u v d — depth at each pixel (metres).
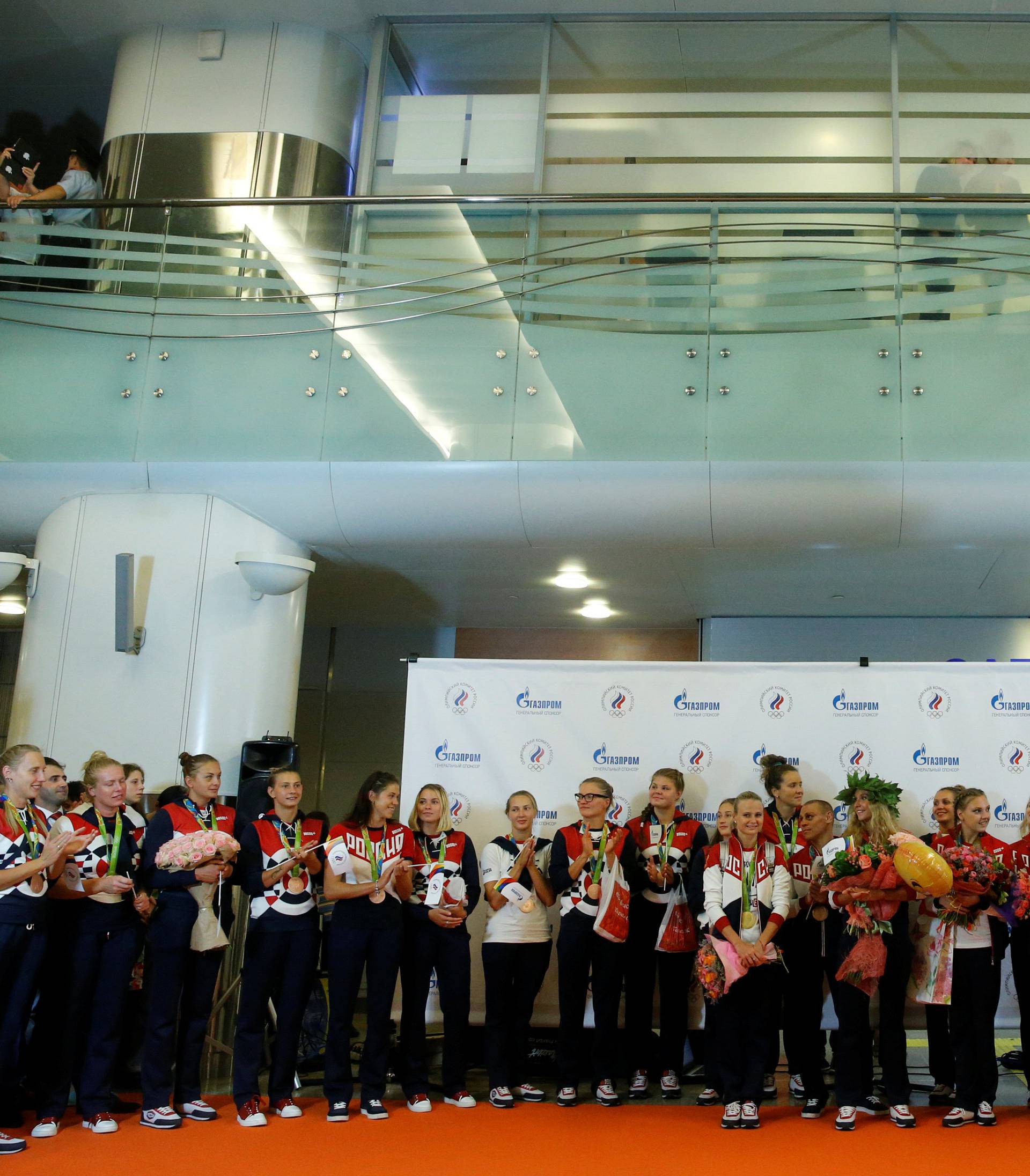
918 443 6.41
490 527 6.85
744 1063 4.73
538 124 8.20
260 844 4.87
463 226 7.06
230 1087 5.43
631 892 5.30
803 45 8.14
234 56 8.53
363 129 8.43
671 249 6.84
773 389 6.59
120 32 8.76
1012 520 6.38
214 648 6.82
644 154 8.07
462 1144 4.29
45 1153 4.11
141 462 6.97
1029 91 7.92
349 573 7.91
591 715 5.92
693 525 6.66
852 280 6.66
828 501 6.45
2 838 4.34
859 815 4.71
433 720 6.00
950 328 6.54
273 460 6.88
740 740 5.83
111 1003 4.59
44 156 10.18
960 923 4.62
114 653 6.86
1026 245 6.57
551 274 6.92
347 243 7.14
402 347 6.96
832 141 7.94
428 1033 6.32
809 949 4.97
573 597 8.49
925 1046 7.05
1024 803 5.64
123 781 4.76
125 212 7.34
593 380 6.76
